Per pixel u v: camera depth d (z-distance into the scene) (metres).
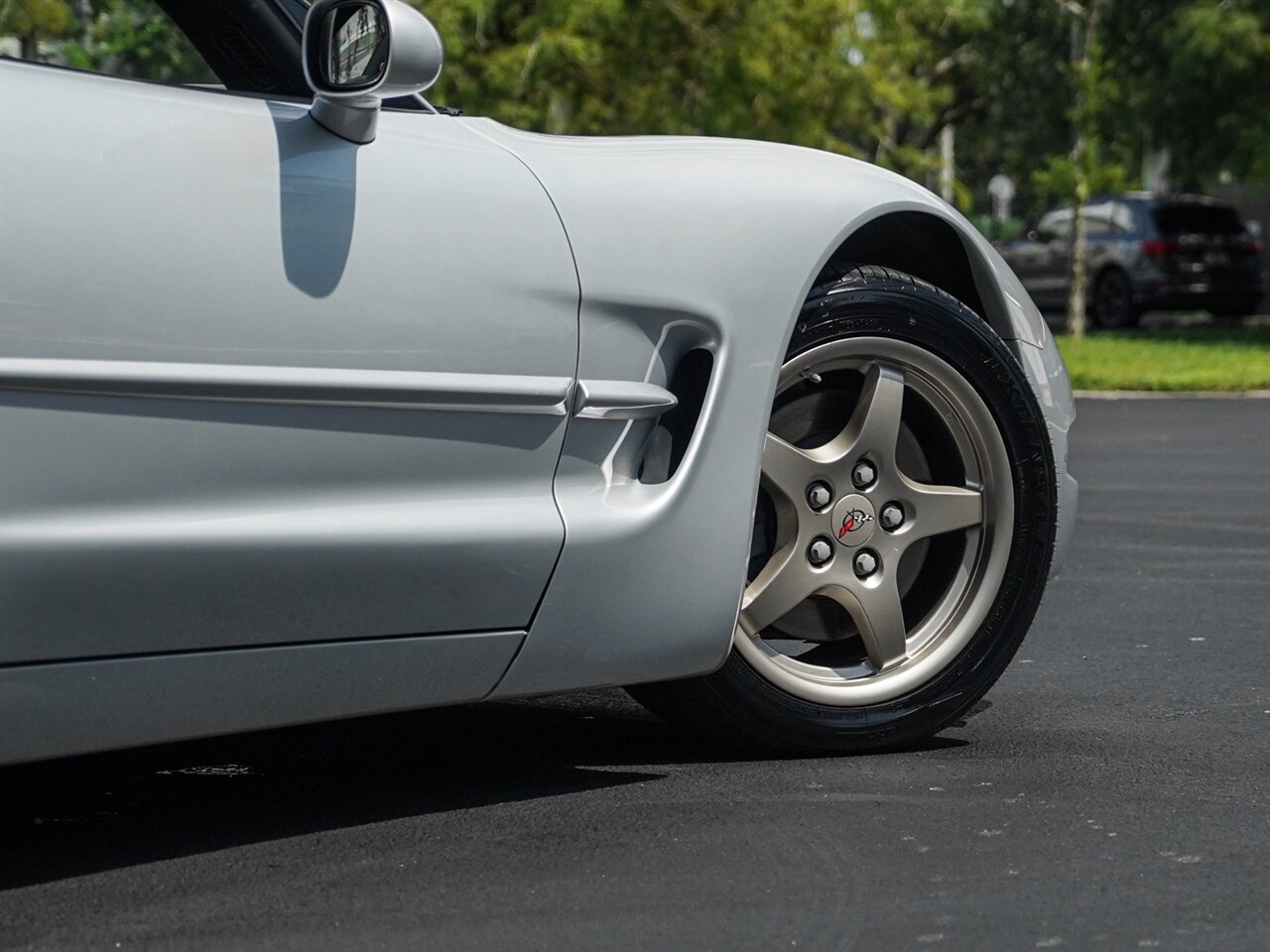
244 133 2.72
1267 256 31.95
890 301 3.35
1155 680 4.30
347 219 2.76
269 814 3.05
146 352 2.56
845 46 19.88
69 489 2.53
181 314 2.59
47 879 2.71
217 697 2.70
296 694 2.77
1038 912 2.55
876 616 3.39
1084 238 24.75
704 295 3.14
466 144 2.99
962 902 2.59
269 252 2.68
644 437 3.14
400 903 2.59
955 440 3.47
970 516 3.47
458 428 2.89
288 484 2.72
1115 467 9.93
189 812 3.06
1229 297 25.28
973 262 3.54
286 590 2.71
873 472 3.38
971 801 3.13
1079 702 4.04
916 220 3.50
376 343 2.77
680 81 19.14
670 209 3.14
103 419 2.54
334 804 3.11
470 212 2.90
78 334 2.51
